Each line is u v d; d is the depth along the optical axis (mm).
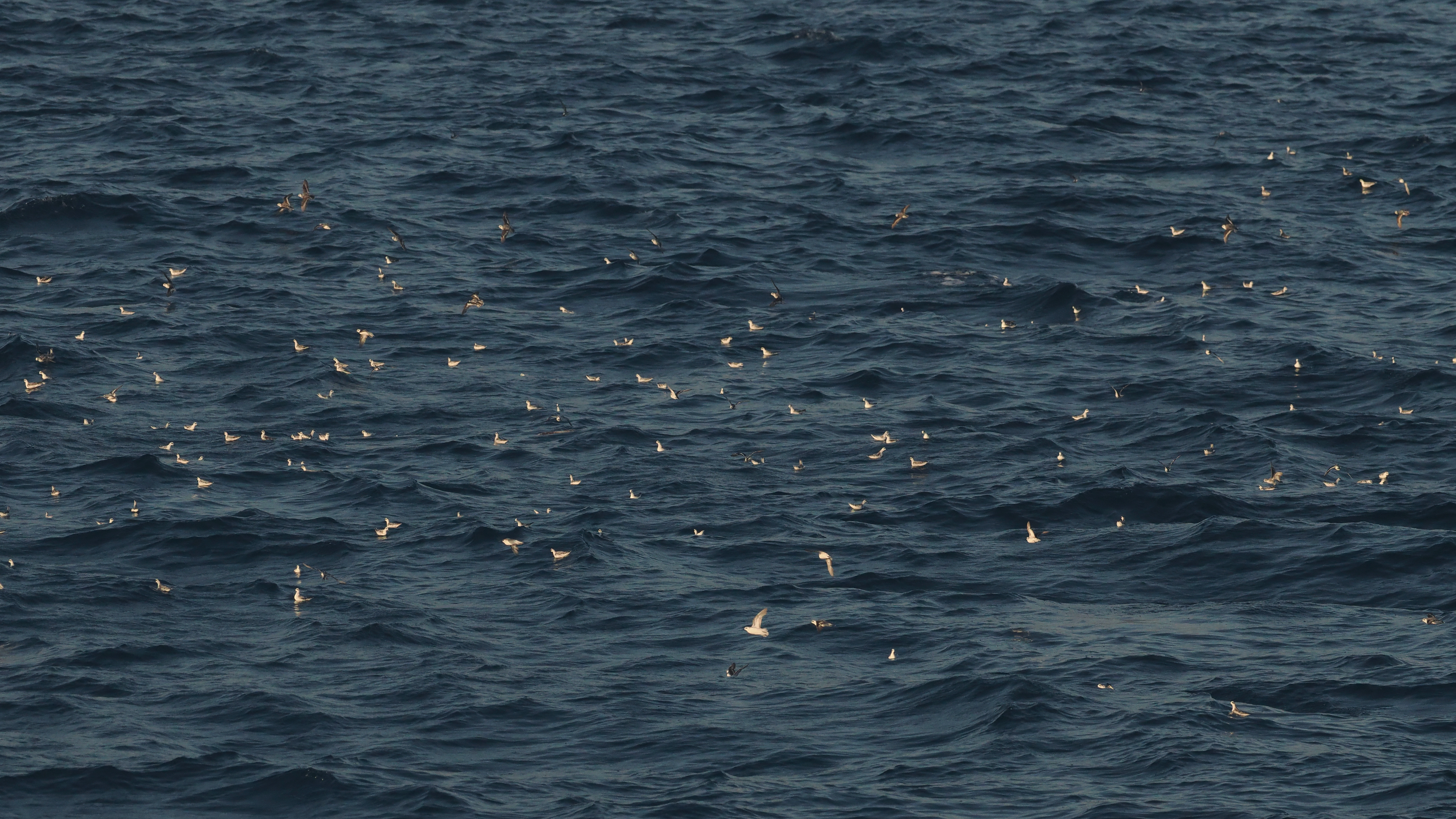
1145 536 102875
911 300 148250
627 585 95188
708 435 119312
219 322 138750
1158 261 159500
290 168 179250
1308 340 136500
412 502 107000
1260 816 70375
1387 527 102500
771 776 74625
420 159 183875
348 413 122312
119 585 93812
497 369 131625
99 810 71562
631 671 84750
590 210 170125
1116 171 186125
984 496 108688
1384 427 119938
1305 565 98000
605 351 135750
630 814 71438
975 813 71312
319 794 72688
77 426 118375
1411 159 190500
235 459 113438
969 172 185250
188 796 72688
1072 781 73750
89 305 141500
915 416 123000
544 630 89562
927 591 95500
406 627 89062
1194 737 76812
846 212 171500
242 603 92562
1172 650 86938
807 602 93438
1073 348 137125
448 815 71250
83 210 162250
